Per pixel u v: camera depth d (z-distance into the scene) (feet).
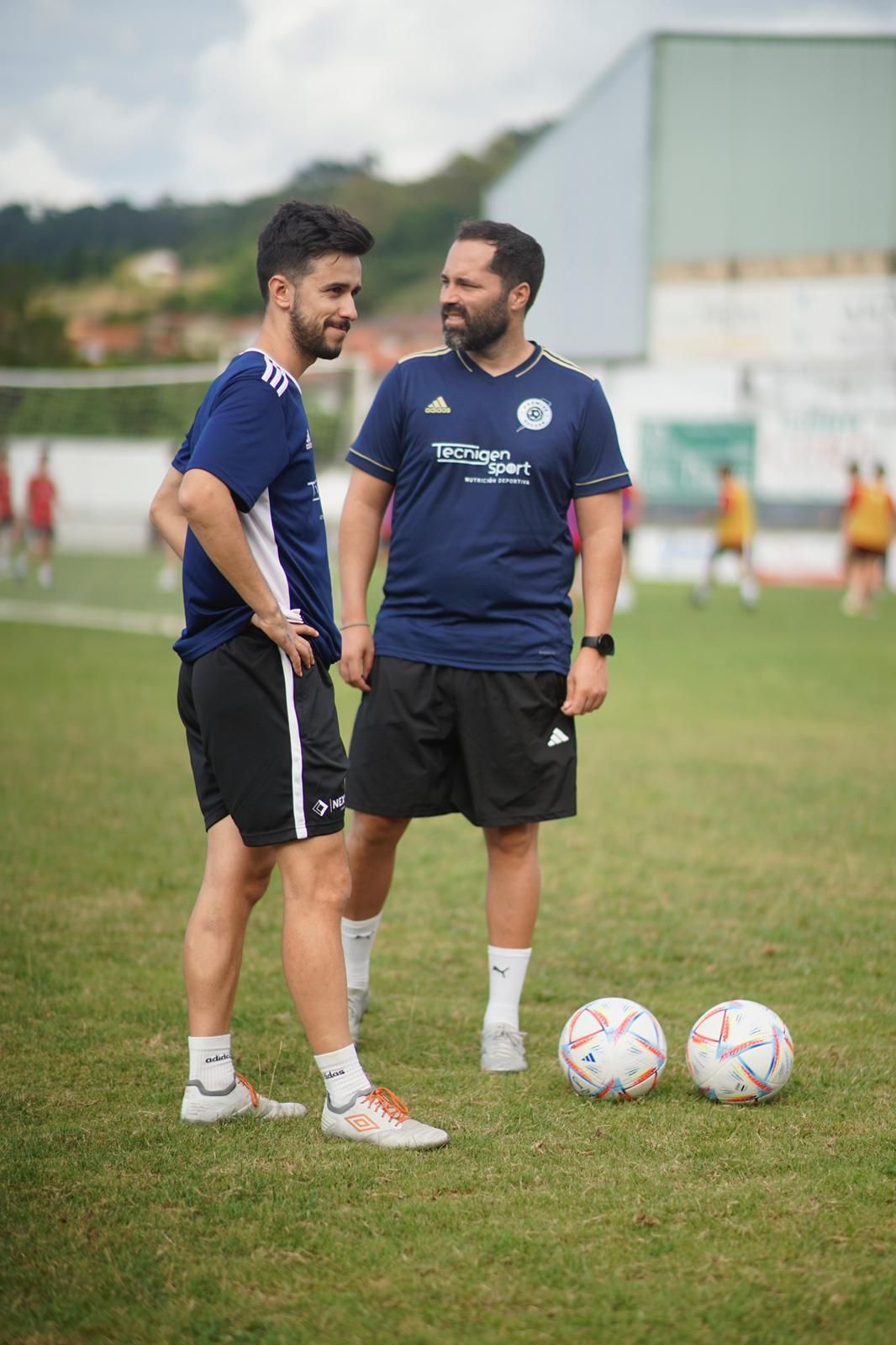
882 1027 22.66
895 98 166.20
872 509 109.91
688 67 169.17
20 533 125.39
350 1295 13.64
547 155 177.37
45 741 47.93
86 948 26.30
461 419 21.34
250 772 17.69
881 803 40.70
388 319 339.57
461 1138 17.78
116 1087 19.42
